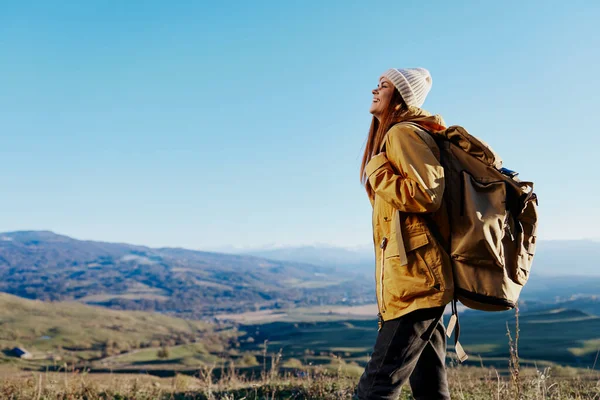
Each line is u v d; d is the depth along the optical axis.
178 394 6.64
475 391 4.61
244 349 125.31
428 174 2.29
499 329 114.94
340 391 5.49
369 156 2.90
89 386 6.36
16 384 6.59
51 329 175.00
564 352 61.06
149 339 181.75
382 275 2.49
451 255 2.31
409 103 2.70
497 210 2.33
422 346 2.40
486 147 2.41
